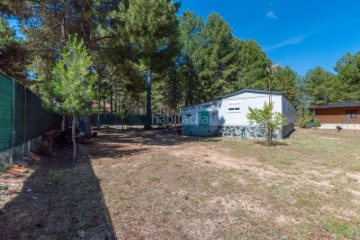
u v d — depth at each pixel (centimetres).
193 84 2730
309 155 854
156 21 1172
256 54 3141
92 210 350
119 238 271
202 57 2664
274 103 1388
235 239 273
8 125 570
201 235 281
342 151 947
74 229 289
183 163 705
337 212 355
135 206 369
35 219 314
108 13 1176
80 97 729
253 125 1477
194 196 418
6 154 570
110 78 2595
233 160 763
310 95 3856
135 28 1165
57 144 1088
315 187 476
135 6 1153
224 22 2744
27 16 1141
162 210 354
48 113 1270
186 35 2808
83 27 1273
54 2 1138
